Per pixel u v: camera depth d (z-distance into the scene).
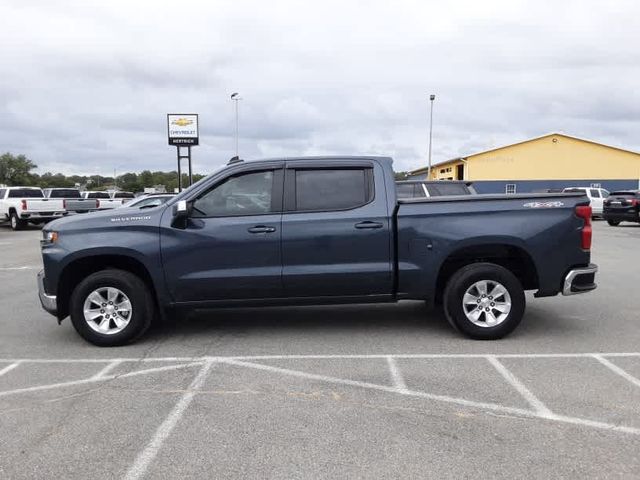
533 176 47.91
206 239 5.86
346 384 4.64
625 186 47.84
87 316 5.91
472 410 4.07
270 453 3.44
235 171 5.99
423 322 6.84
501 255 6.14
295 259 5.91
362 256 5.93
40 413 4.11
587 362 5.19
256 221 5.88
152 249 5.84
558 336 6.15
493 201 5.96
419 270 5.94
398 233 5.92
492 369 5.00
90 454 3.46
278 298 5.99
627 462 3.29
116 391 4.55
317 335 6.27
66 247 5.83
